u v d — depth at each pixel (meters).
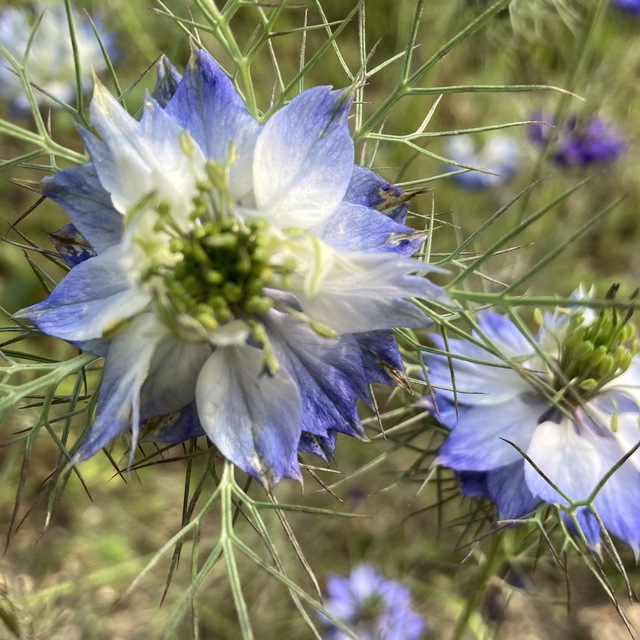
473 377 0.17
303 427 0.14
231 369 0.14
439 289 0.13
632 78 0.34
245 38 0.33
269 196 0.14
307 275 0.14
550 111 0.31
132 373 0.14
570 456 0.17
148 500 0.29
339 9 0.33
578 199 0.33
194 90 0.14
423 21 0.31
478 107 0.34
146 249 0.14
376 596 0.25
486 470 0.17
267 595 0.26
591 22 0.25
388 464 0.29
